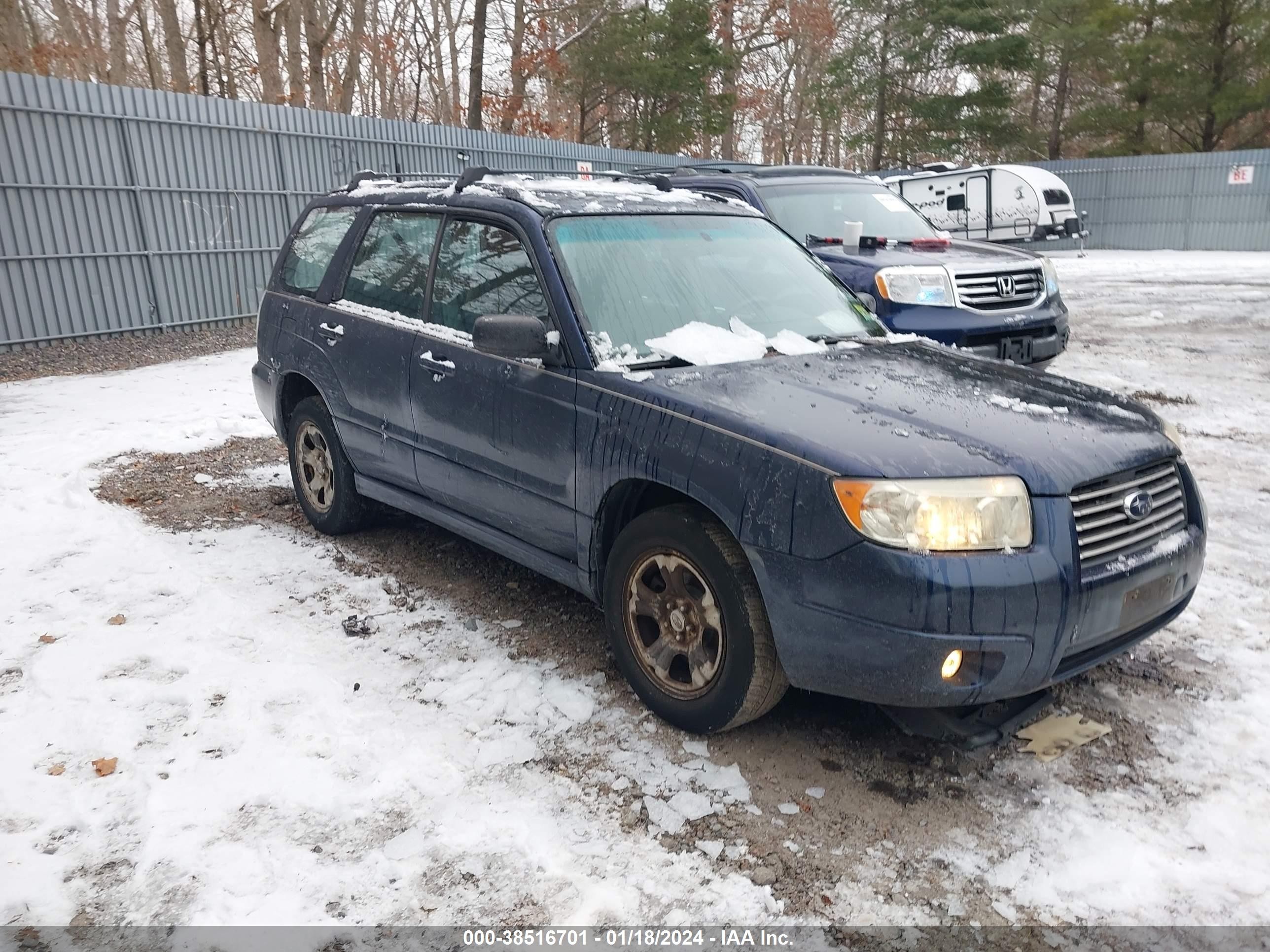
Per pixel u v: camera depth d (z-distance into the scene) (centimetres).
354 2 2888
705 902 262
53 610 438
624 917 257
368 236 506
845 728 350
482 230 430
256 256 1498
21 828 288
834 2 3875
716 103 3262
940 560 278
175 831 287
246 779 313
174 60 2316
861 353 396
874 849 285
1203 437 744
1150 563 313
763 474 302
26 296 1217
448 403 420
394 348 454
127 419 824
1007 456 296
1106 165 2892
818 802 307
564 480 371
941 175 2219
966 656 283
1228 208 2717
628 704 365
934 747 338
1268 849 282
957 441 303
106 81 3006
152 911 256
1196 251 2783
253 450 734
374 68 3381
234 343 1292
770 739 342
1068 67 3644
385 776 315
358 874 271
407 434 453
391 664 394
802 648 298
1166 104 3225
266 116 1476
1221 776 318
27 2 2659
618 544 353
